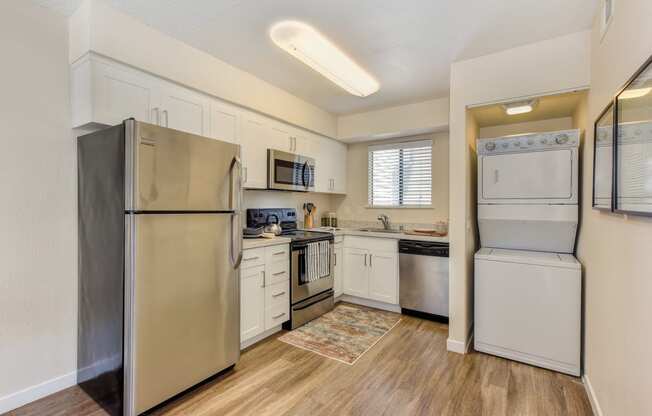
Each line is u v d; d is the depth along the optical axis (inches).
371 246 144.4
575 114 105.8
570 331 88.0
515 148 101.8
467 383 83.9
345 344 107.0
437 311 127.0
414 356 98.7
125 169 67.1
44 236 77.5
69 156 81.2
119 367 68.6
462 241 101.2
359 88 122.4
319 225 178.7
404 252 134.6
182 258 75.6
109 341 71.5
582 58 83.4
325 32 84.7
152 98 86.4
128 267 67.1
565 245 100.4
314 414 71.6
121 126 68.3
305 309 125.6
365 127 157.9
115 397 69.8
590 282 81.6
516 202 102.0
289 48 92.7
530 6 73.0
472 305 112.0
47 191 77.9
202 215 79.8
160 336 71.7
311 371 89.8
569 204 94.8
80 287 81.7
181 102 93.7
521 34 85.1
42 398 76.7
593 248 79.1
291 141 136.9
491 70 95.7
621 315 58.1
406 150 164.1
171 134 72.9
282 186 128.4
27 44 74.7
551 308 90.6
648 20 45.8
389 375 87.8
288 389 81.0
